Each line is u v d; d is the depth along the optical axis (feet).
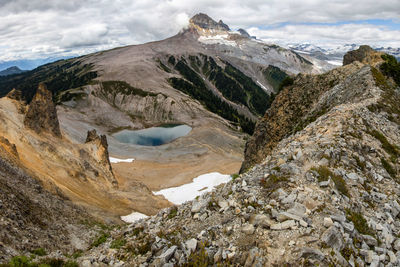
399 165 63.00
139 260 44.47
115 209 132.87
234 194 53.06
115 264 45.75
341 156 57.31
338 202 44.60
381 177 56.08
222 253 39.58
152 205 159.74
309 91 163.53
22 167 104.63
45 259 49.06
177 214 57.72
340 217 40.63
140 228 58.44
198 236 44.27
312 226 39.22
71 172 146.30
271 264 35.78
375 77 112.37
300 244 36.73
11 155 108.47
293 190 47.34
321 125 73.56
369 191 50.85
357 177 52.34
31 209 72.74
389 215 46.24
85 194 134.62
